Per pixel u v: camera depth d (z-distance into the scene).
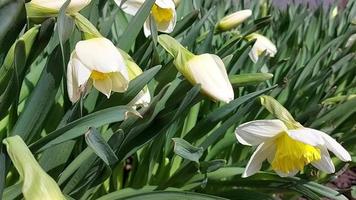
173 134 0.61
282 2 1.45
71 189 0.47
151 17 0.52
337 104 0.78
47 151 0.46
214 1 1.09
